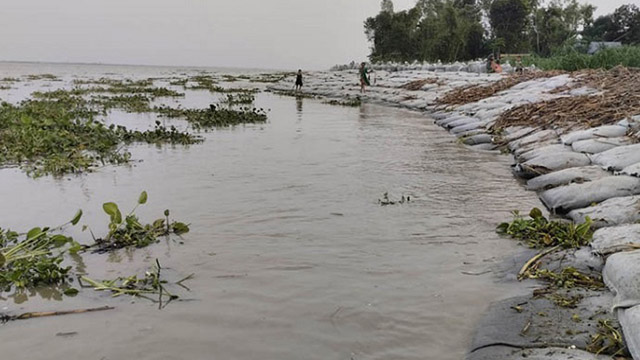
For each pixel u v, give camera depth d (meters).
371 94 24.30
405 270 4.09
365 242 4.72
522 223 4.94
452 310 3.42
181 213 5.57
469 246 4.63
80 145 9.54
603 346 2.81
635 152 6.31
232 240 4.76
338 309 3.43
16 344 3.01
